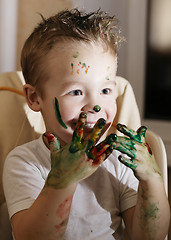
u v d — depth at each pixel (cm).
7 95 83
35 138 84
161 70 215
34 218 53
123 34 210
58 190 52
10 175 66
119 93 92
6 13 156
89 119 61
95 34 64
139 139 59
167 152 215
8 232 78
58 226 53
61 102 62
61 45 62
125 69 217
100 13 71
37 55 65
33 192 63
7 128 81
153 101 219
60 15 71
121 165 72
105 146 52
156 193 62
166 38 211
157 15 210
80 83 61
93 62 62
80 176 52
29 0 165
